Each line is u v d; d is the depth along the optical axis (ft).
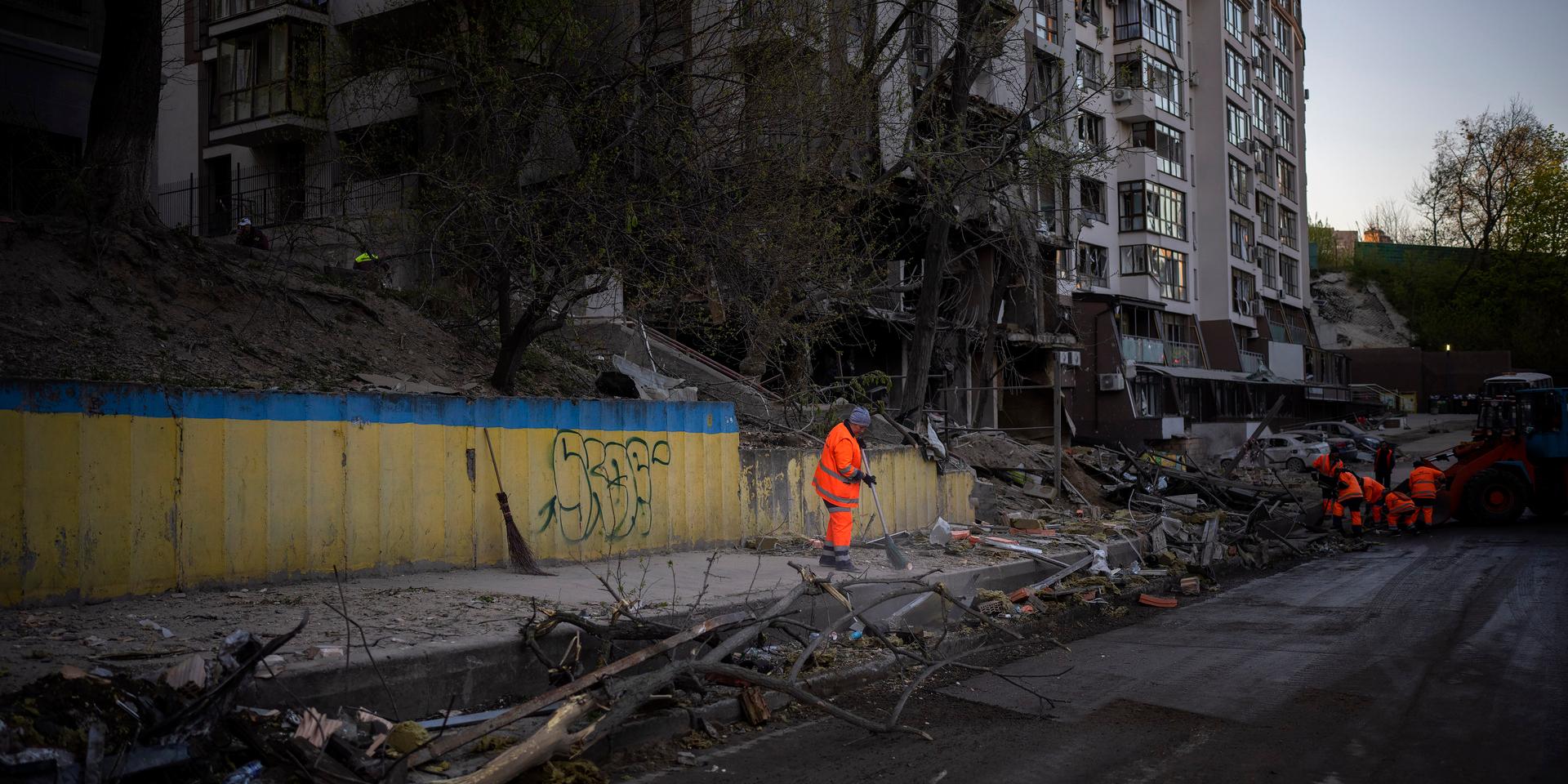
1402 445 142.20
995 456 64.28
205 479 23.80
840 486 34.14
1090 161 60.59
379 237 50.78
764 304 47.44
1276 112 182.39
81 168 37.06
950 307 82.94
